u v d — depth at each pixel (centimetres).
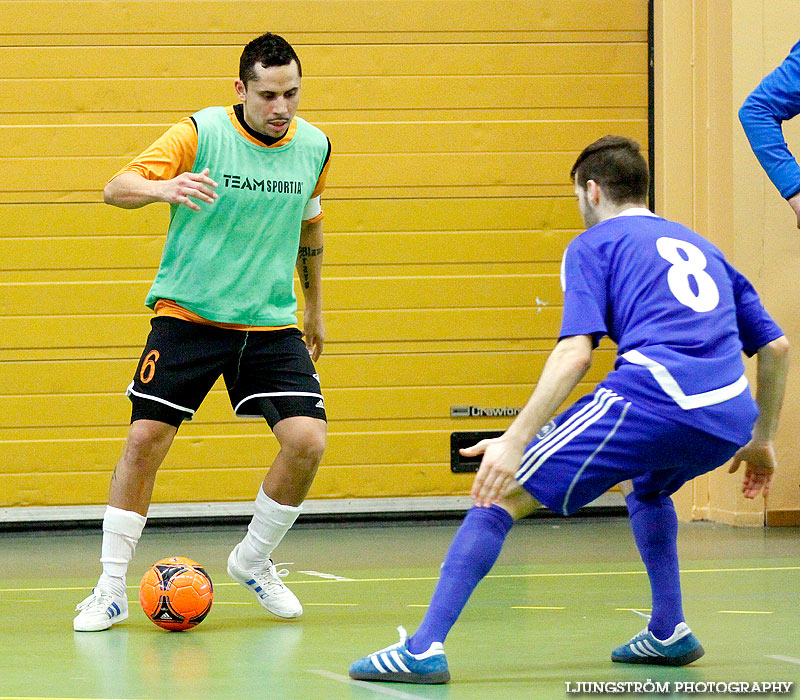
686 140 2522
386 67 2514
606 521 2517
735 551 2038
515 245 2538
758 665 1049
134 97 2462
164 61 2470
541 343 2542
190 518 2462
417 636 958
